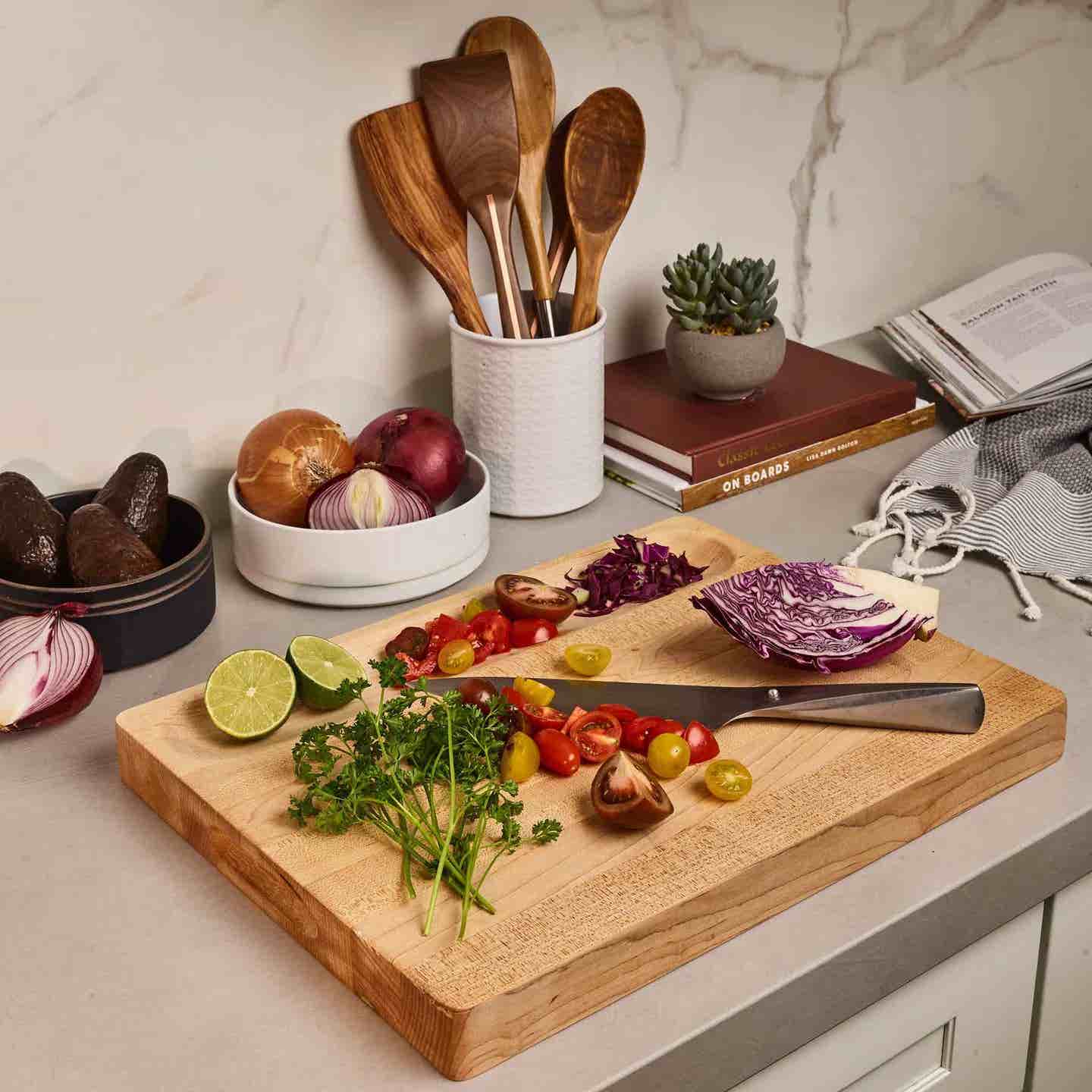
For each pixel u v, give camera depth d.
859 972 0.69
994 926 0.76
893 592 0.88
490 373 1.03
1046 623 0.96
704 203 1.28
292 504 0.96
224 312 1.03
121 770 0.80
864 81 1.35
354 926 0.64
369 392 1.13
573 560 0.99
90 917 0.70
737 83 1.25
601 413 1.09
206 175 0.98
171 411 1.03
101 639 0.87
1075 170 1.62
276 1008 0.64
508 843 0.69
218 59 0.96
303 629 0.94
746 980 0.66
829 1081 0.73
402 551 0.93
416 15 1.04
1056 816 0.77
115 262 0.97
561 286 1.21
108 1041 0.62
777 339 1.16
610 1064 0.61
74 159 0.93
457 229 1.04
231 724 0.77
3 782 0.80
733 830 0.70
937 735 0.78
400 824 0.69
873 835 0.73
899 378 1.36
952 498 1.11
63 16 0.89
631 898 0.66
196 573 0.90
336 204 1.05
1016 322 1.31
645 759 0.77
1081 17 1.52
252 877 0.71
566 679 0.85
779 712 0.79
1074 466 1.13
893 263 1.48
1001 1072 0.84
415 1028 0.61
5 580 0.87
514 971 0.61
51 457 0.99
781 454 1.16
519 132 1.06
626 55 1.17
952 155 1.47
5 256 0.92
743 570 0.97
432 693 0.82
